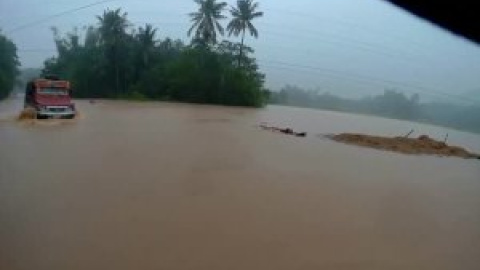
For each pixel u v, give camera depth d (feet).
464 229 33.47
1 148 59.98
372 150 80.64
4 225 29.73
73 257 24.97
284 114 177.58
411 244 29.58
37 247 26.20
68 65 279.08
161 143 68.69
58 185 40.50
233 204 36.65
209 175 47.37
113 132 80.43
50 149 59.77
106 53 242.78
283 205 37.11
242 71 219.82
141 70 242.78
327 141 88.17
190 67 218.59
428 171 61.72
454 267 26.07
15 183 40.81
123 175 45.52
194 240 28.19
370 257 26.89
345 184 47.32
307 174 51.08
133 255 25.55
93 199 36.35
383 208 38.34
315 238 29.60
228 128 97.35
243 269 24.41
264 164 55.62
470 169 66.23
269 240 28.81
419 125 205.57
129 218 31.89
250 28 222.48
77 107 153.58
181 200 37.04
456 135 153.79
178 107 174.40
